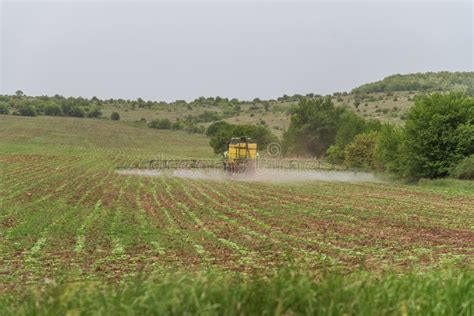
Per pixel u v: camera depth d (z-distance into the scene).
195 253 18.31
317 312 8.01
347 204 35.06
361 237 22.17
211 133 178.25
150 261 16.97
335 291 8.44
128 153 130.38
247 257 17.64
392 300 8.57
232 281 9.26
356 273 11.80
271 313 7.97
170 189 45.59
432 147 54.56
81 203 33.94
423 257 17.94
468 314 8.34
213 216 28.53
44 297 8.82
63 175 58.66
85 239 20.98
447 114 54.06
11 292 12.59
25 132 167.12
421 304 8.51
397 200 38.09
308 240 21.30
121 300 8.21
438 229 24.66
